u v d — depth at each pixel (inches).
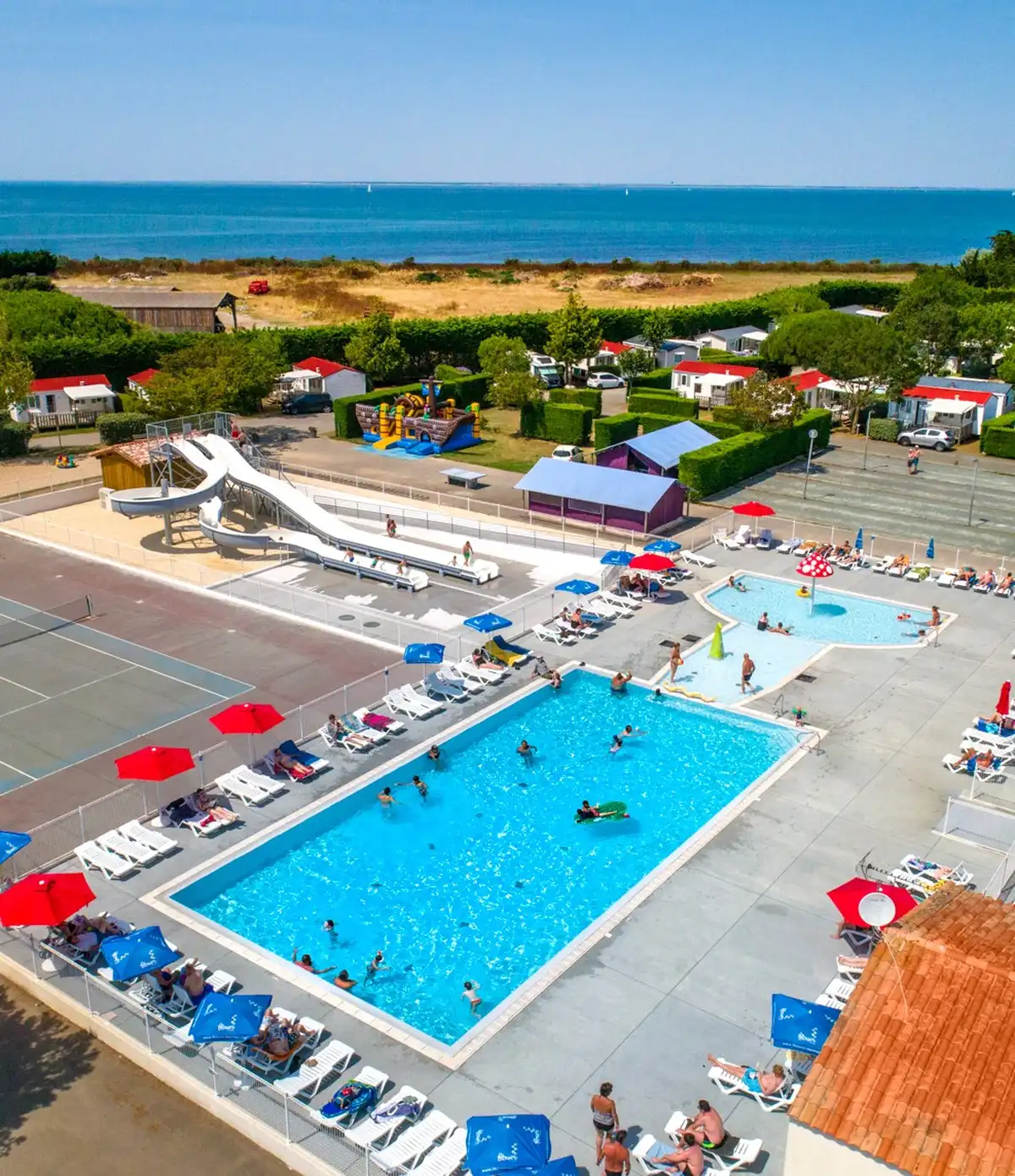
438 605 1871.3
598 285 7140.8
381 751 1380.4
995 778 1300.4
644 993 940.6
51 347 3454.7
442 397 3339.1
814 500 2490.2
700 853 1151.6
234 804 1254.3
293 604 1887.3
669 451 2518.5
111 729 1435.8
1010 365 3297.2
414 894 1133.1
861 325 3624.5
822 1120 624.7
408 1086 831.7
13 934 1008.2
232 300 4416.8
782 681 1577.3
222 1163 776.9
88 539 2231.8
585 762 1401.3
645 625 1800.0
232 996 833.5
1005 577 1919.3
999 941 737.0
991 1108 610.2
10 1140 796.0
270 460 2748.5
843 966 954.1
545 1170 685.3
